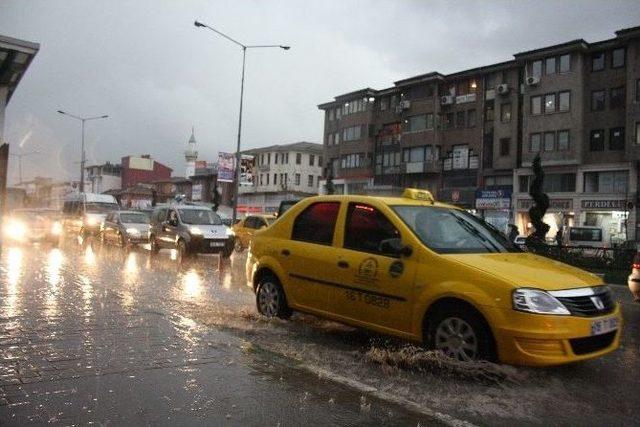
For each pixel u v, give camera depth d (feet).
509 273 15.47
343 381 14.20
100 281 31.50
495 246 18.65
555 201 129.90
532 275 15.57
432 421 11.91
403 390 14.05
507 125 141.38
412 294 16.67
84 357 15.23
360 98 180.96
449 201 153.38
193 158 312.50
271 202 235.61
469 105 151.12
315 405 12.37
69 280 31.04
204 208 59.72
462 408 13.00
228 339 17.83
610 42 122.83
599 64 126.00
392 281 17.25
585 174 126.00
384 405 12.66
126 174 317.42
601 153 123.95
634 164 118.21
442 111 157.69
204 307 24.56
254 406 12.10
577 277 16.28
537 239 65.98
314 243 20.56
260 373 14.43
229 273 42.29
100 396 12.32
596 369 17.31
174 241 55.77
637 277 29.25
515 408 13.21
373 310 17.81
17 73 46.98
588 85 127.03
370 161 177.78
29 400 11.98
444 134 156.87
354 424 11.44
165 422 11.05
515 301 14.70
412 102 163.53
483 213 142.51
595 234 111.86
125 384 13.15
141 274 37.22
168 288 30.76
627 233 116.47
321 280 19.70
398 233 17.78
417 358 15.98
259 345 17.46
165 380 13.53
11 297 24.18
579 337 14.79
